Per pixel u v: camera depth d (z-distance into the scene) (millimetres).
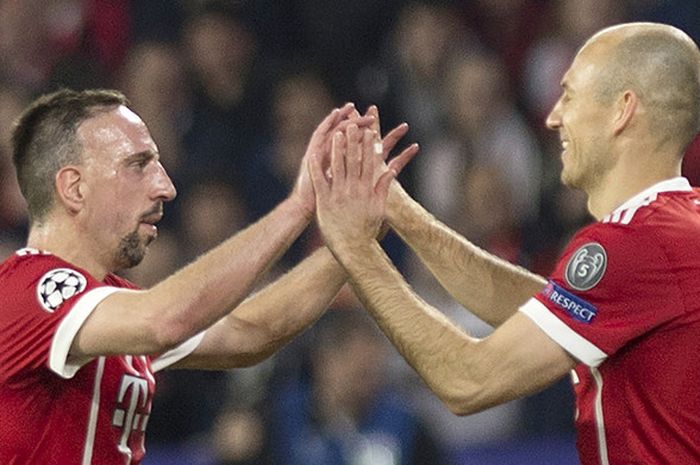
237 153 37844
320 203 17688
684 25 39406
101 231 17828
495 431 32688
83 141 17766
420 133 37500
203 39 38469
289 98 37406
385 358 31812
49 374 17141
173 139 37719
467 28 40406
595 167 17625
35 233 18000
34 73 39844
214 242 34688
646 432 16891
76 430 17359
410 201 19891
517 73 39562
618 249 16797
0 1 39906
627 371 16969
